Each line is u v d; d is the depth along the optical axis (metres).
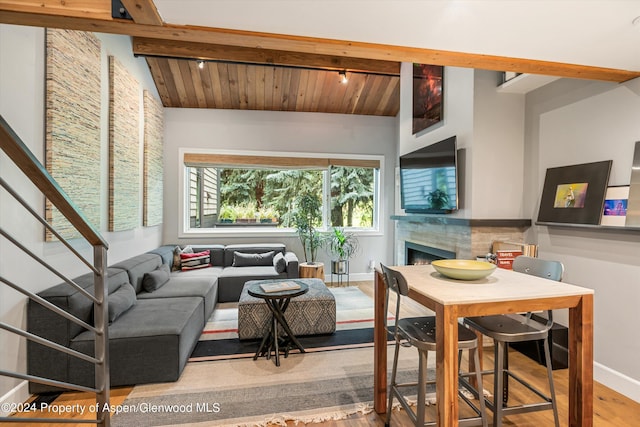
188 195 5.45
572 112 2.66
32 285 2.21
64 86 2.50
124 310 2.65
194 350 2.92
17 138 0.88
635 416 2.02
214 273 4.39
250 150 5.39
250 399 2.19
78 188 2.69
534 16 1.58
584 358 1.55
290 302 3.19
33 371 2.17
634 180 2.19
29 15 1.57
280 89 5.04
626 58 2.01
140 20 1.62
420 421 1.58
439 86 3.60
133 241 3.93
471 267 1.89
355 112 5.66
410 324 1.83
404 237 4.70
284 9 1.54
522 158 3.15
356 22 1.67
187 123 5.22
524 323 1.77
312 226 5.41
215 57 4.13
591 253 2.49
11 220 2.04
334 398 2.21
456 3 1.49
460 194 3.25
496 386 1.67
